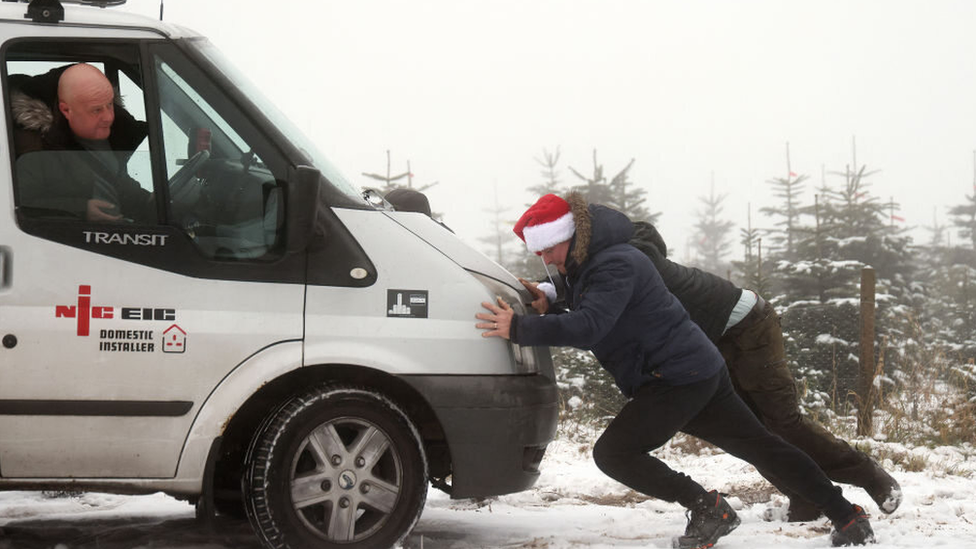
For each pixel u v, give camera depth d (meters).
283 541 4.52
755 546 5.24
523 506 6.58
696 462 7.97
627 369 5.15
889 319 13.44
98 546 5.10
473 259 5.04
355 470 4.63
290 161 4.67
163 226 4.53
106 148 4.57
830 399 10.36
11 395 4.36
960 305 18.77
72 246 4.45
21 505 6.35
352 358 4.62
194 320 4.50
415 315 4.76
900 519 6.07
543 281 5.82
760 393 5.88
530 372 4.96
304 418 4.55
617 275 4.96
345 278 4.69
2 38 4.53
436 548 5.16
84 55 4.62
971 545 5.24
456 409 4.75
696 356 5.07
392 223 4.84
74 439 4.41
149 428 4.46
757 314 5.84
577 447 8.57
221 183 4.62
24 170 4.47
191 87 4.66
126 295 4.46
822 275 14.20
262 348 4.55
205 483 4.51
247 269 4.59
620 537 5.55
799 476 5.22
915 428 9.15
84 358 4.41
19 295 4.39
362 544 4.63
